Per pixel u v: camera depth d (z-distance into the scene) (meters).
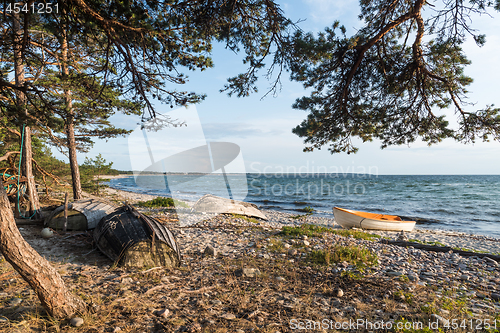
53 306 3.42
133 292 4.65
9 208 2.98
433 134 9.84
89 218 8.70
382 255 8.28
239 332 3.53
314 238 9.96
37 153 19.14
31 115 4.21
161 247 6.21
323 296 4.91
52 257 6.38
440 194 42.66
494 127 8.27
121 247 6.00
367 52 8.22
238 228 10.88
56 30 3.45
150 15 4.38
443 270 6.95
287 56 6.59
